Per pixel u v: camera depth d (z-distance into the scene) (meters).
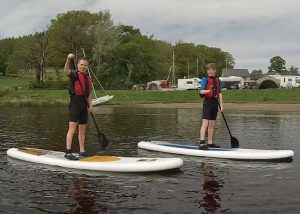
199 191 6.20
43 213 5.22
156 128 15.55
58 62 69.06
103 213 5.21
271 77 68.19
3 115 23.58
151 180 6.86
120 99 45.25
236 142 9.62
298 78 72.88
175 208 5.40
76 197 5.90
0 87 52.97
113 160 7.80
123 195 6.00
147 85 66.38
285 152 8.67
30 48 65.44
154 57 75.69
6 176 7.12
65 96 46.75
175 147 9.53
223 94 45.62
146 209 5.36
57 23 69.88
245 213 5.19
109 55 64.75
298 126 16.42
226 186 6.48
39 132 13.73
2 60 107.38
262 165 8.12
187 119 20.64
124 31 78.81
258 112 27.73
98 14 68.81
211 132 9.52
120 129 15.11
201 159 8.70
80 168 7.64
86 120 8.30
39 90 52.19
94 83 62.88
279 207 5.42
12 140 11.62
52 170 7.55
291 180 6.89
